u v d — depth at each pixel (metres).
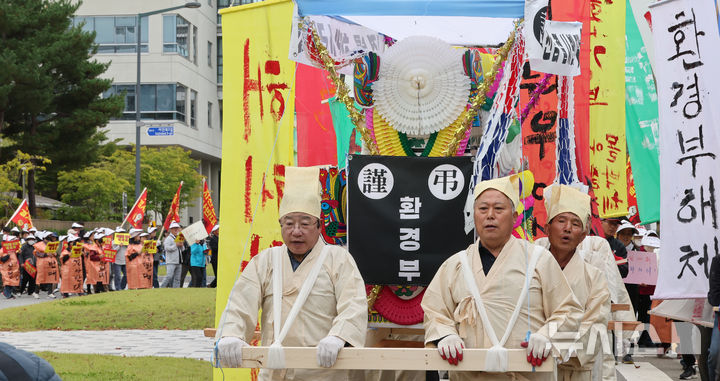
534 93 7.99
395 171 6.41
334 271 5.50
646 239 12.90
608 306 5.93
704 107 6.99
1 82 33.75
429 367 4.91
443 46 6.79
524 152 8.00
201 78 60.59
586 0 8.02
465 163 6.39
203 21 61.12
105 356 11.62
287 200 5.51
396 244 6.36
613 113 9.13
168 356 11.90
